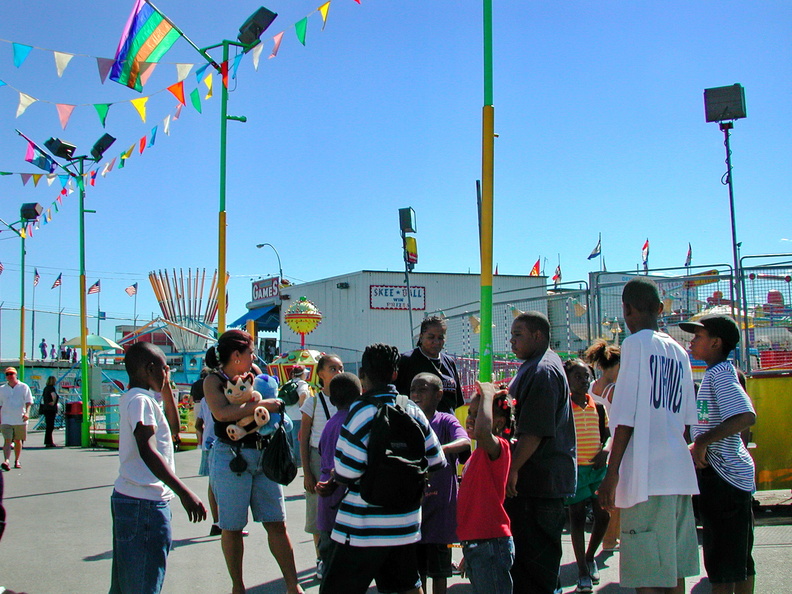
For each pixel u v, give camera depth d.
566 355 10.82
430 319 6.00
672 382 3.95
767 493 9.78
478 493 4.10
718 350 4.70
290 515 9.08
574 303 11.27
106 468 14.26
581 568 5.64
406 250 10.38
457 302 34.66
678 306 10.52
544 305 12.30
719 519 4.42
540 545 4.21
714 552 4.43
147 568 3.92
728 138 10.52
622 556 3.87
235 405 4.93
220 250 10.88
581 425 5.89
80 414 19.83
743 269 9.27
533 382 4.18
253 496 5.08
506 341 12.57
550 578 4.21
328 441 5.25
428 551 4.79
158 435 4.11
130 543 3.92
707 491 4.45
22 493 11.02
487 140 6.71
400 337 33.38
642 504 3.80
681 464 3.84
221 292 10.82
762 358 9.57
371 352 4.00
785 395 8.70
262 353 37.44
